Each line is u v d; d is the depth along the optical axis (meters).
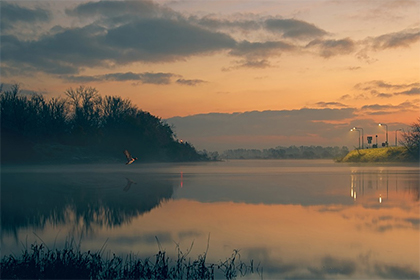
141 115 126.12
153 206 21.64
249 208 20.94
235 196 26.00
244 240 13.84
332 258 11.69
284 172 56.47
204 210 20.41
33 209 20.70
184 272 10.21
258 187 32.25
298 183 35.88
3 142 87.62
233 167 81.38
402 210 19.84
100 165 88.69
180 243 13.40
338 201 23.23
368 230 15.30
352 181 37.34
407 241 13.60
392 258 11.72
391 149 100.94
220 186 33.34
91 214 19.11
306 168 72.38
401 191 28.02
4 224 16.64
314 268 10.77
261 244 13.34
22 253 11.60
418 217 17.88
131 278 9.48
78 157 97.88
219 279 9.82
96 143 112.62
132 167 78.19
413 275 10.18
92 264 9.93
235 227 15.95
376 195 25.83
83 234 14.73
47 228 15.80
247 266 10.94
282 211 19.92
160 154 130.50
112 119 118.19
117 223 16.92
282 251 12.47
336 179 40.28
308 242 13.55
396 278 10.04
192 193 27.98
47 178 43.34
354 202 22.77
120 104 121.69
